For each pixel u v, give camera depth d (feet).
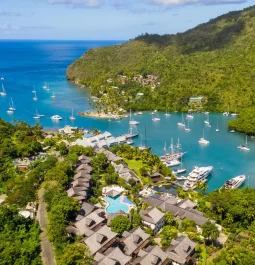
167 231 347.15
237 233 352.90
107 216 370.94
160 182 489.26
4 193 432.66
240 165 567.59
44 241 331.16
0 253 294.25
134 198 426.51
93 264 281.33
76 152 556.92
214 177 520.01
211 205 394.73
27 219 355.56
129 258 289.33
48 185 412.57
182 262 292.61
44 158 538.06
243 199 380.58
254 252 312.29
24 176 475.31
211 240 338.75
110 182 468.75
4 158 539.70
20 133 653.30
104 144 645.10
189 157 602.85
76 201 375.86
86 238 310.45
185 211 377.71
